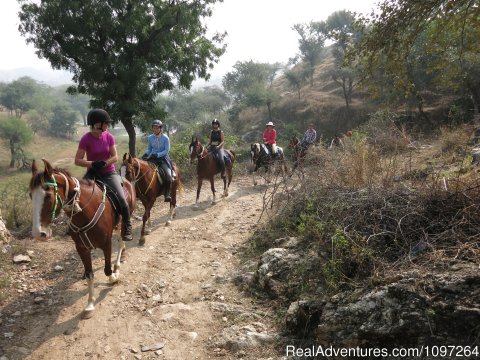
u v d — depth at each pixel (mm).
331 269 4641
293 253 5598
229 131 42781
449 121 22328
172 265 6574
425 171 6484
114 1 15883
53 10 15188
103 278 6074
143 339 4555
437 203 4762
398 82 7305
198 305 5211
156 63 17641
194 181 14305
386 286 3711
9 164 65375
